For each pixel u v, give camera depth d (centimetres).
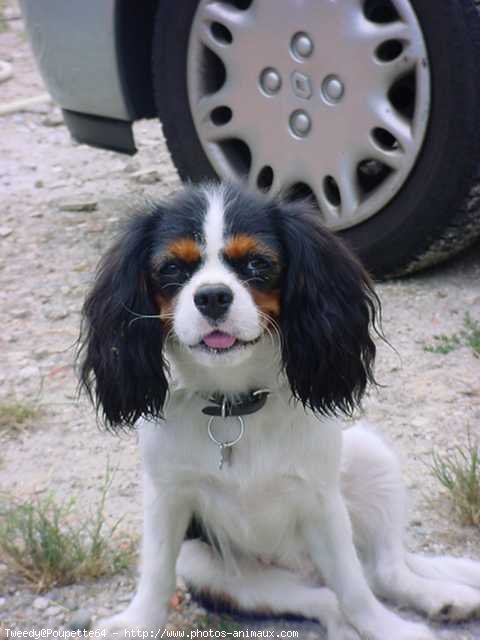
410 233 174
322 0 170
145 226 116
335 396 118
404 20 167
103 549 128
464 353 163
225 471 116
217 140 187
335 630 119
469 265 186
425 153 170
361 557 128
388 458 128
